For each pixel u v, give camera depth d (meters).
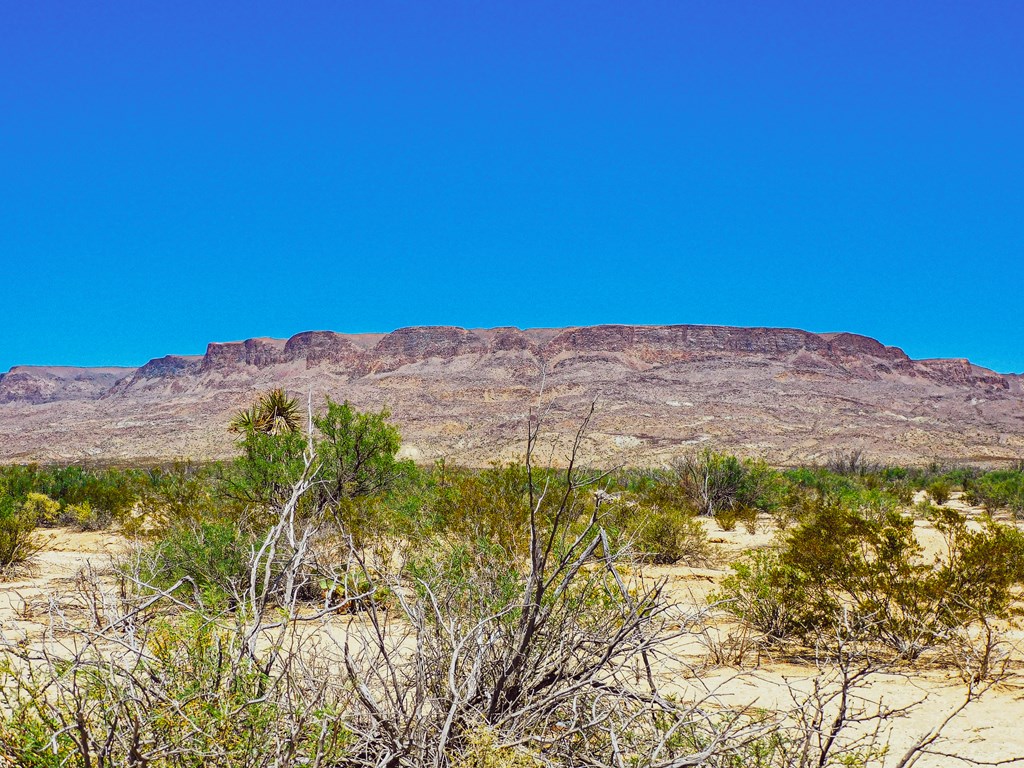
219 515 14.13
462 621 4.12
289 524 3.49
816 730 3.53
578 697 3.63
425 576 4.89
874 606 7.70
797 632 8.00
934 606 7.63
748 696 5.73
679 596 8.88
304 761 2.97
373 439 17.39
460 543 7.86
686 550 14.23
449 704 3.61
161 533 13.53
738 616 8.15
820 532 8.37
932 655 7.57
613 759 3.29
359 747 3.19
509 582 4.58
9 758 2.78
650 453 129.00
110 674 2.93
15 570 12.25
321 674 3.56
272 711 2.91
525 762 3.12
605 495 3.44
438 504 11.52
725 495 26.17
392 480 17.61
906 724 5.45
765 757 3.68
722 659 6.84
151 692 2.92
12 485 25.48
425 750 3.25
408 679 3.76
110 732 2.66
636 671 4.18
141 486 23.62
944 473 64.38
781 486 26.88
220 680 3.02
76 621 3.94
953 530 8.27
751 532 21.31
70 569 11.46
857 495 26.05
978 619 7.61
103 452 187.88
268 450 16.08
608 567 3.54
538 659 3.73
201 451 167.75
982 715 5.70
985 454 147.88
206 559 8.25
